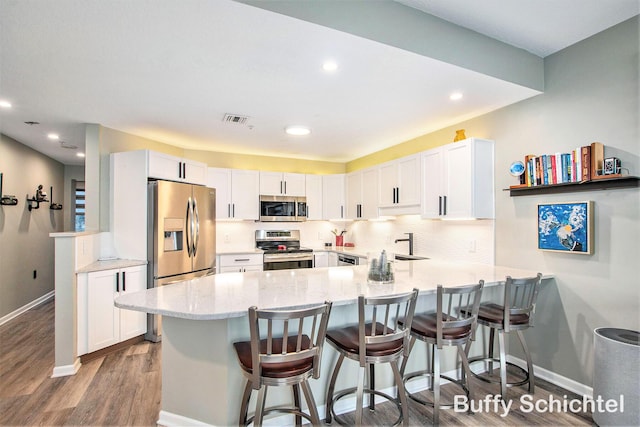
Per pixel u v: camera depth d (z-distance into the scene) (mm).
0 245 3967
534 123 2742
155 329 3408
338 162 5770
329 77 2377
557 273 2578
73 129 3703
